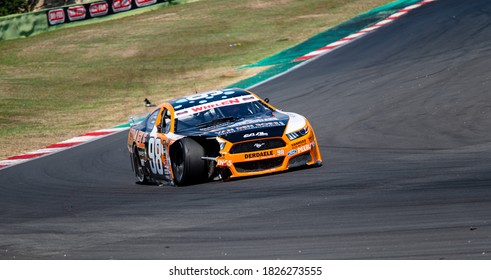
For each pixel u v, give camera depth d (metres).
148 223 27.45
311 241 21.53
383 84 58.16
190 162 33.97
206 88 79.31
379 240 20.70
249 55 95.44
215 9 133.25
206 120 36.22
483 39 69.25
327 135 44.56
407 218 22.78
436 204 24.16
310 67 76.31
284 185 30.80
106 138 61.84
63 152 58.28
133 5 140.50
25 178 48.66
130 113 74.44
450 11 89.69
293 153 33.47
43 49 118.50
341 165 34.44
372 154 36.72
